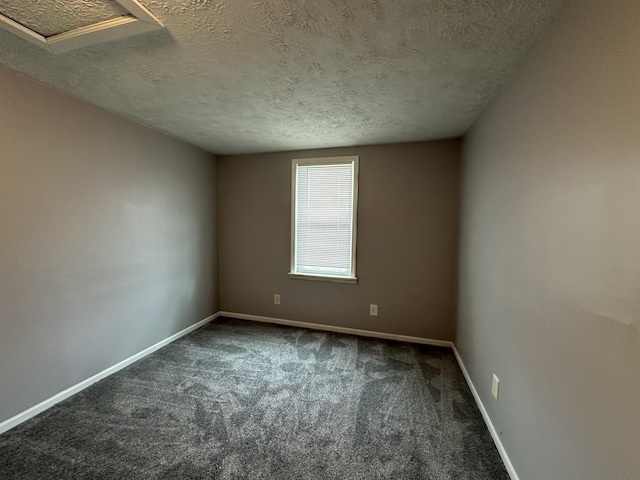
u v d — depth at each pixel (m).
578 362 0.94
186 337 3.07
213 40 1.30
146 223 2.61
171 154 2.87
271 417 1.82
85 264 2.09
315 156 3.25
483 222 1.96
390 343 2.98
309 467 1.45
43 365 1.84
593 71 0.89
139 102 2.04
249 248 3.58
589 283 0.89
